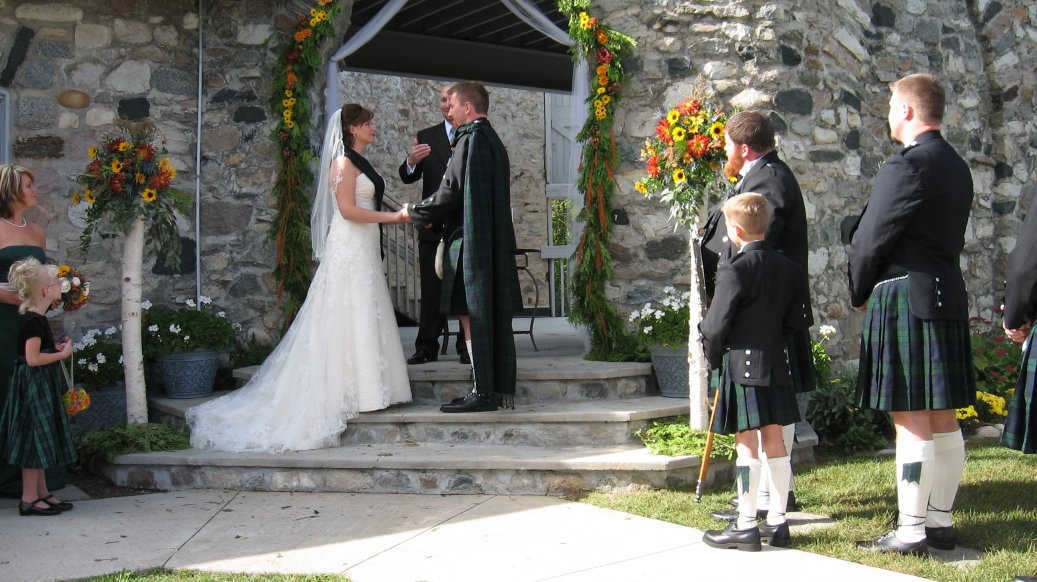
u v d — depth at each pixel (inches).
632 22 227.5
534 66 378.9
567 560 131.8
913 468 128.3
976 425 229.9
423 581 124.7
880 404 127.6
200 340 223.8
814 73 230.2
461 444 187.9
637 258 228.1
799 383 143.3
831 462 195.5
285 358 198.2
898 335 127.0
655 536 142.4
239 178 243.6
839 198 238.1
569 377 203.5
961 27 295.9
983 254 304.8
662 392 208.7
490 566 130.2
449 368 214.1
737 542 134.7
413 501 168.7
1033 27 318.0
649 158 178.5
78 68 231.3
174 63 240.1
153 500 174.6
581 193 232.4
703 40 224.1
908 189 123.6
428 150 221.8
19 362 165.6
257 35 243.9
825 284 232.2
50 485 177.8
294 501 171.2
